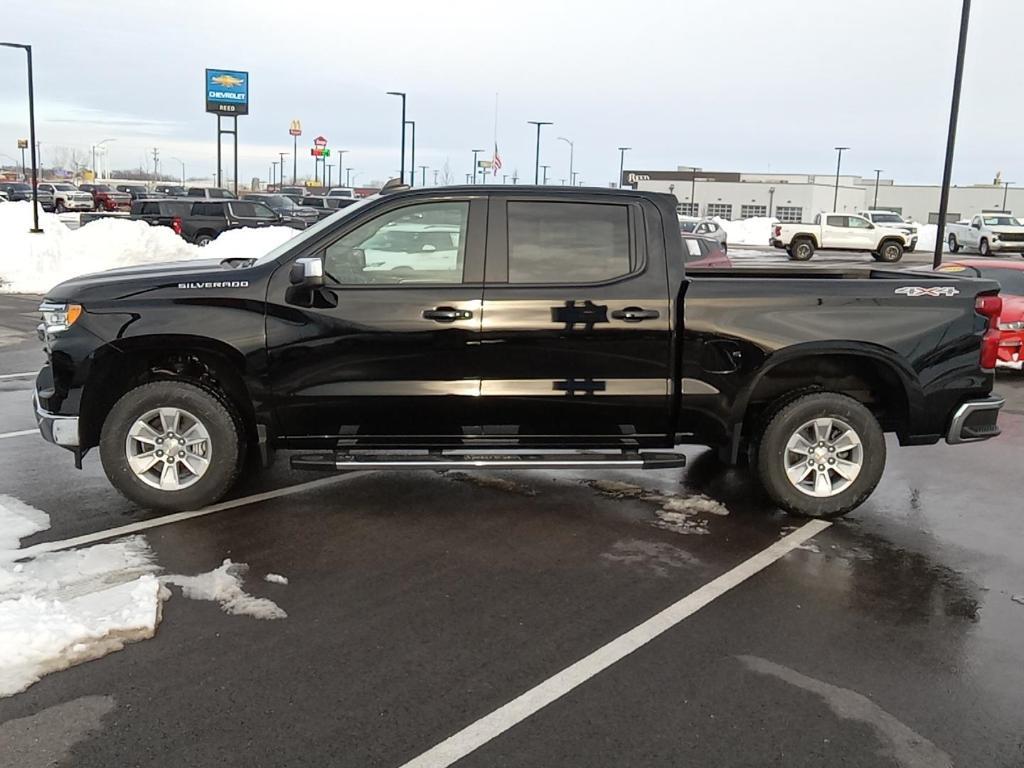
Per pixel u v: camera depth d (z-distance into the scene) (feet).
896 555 16.88
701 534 17.81
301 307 17.34
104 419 18.57
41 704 11.14
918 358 18.16
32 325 46.73
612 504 19.61
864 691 11.86
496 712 11.18
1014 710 11.48
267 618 13.67
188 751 10.25
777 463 18.48
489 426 17.92
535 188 17.72
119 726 10.71
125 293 17.46
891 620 14.03
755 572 15.88
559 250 17.66
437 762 10.14
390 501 19.51
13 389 30.76
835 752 10.47
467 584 15.10
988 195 304.09
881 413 19.44
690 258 49.34
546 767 10.09
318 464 17.48
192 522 17.81
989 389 18.69
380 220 17.49
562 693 11.66
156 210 97.86
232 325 17.34
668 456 17.89
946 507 19.97
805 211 277.23
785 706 11.44
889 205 320.09
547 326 17.39
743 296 17.69
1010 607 14.64
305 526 17.78
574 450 18.22
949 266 40.78
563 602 14.46
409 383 17.51
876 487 20.59
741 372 17.83
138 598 13.91
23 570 15.08
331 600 14.35
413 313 17.29
